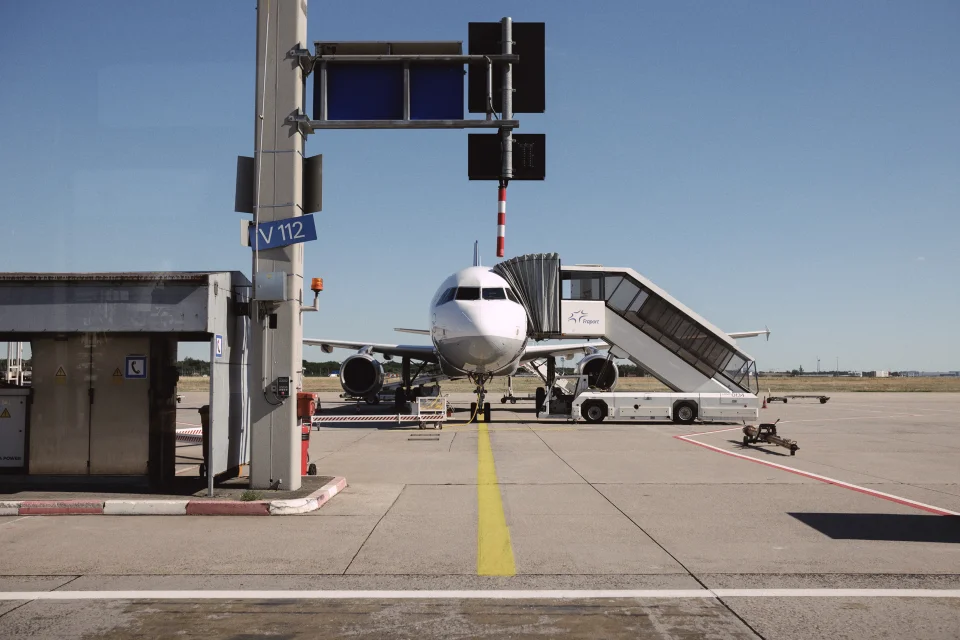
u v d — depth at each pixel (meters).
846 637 4.58
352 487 10.46
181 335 11.02
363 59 10.05
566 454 14.62
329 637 4.59
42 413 10.57
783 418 27.14
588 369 25.97
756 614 5.00
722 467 12.70
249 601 5.28
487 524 7.90
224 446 10.33
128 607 5.14
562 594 5.45
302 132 10.17
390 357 29.73
